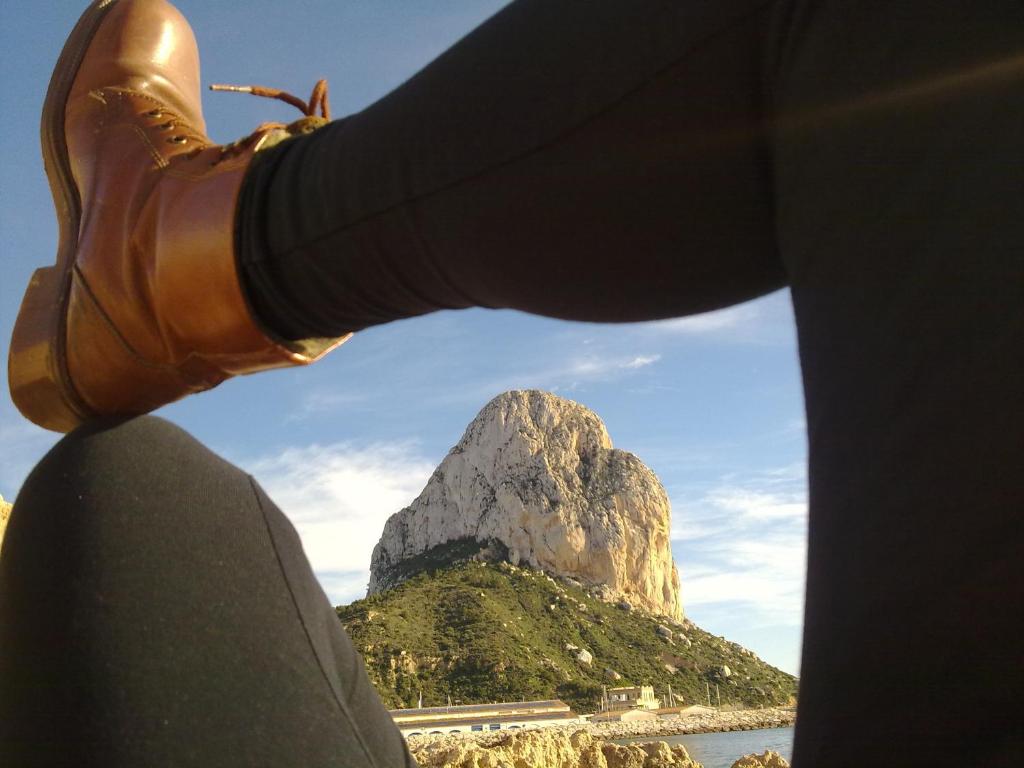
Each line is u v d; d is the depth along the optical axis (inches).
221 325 42.1
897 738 17.4
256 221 39.8
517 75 30.9
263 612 41.9
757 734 3157.0
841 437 19.9
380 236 35.3
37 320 47.0
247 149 42.4
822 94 22.4
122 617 37.9
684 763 1411.2
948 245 18.4
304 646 43.0
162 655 37.9
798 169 23.2
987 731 16.1
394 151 33.9
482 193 31.4
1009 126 18.1
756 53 26.2
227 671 39.2
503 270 33.2
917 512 17.7
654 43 27.9
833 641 19.1
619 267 31.3
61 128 51.3
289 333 43.3
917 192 19.4
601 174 29.0
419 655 3585.1
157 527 40.3
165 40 54.9
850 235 20.8
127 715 36.4
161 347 44.1
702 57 26.9
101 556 38.6
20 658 37.7
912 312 18.8
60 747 36.0
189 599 39.5
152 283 43.1
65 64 53.4
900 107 20.2
